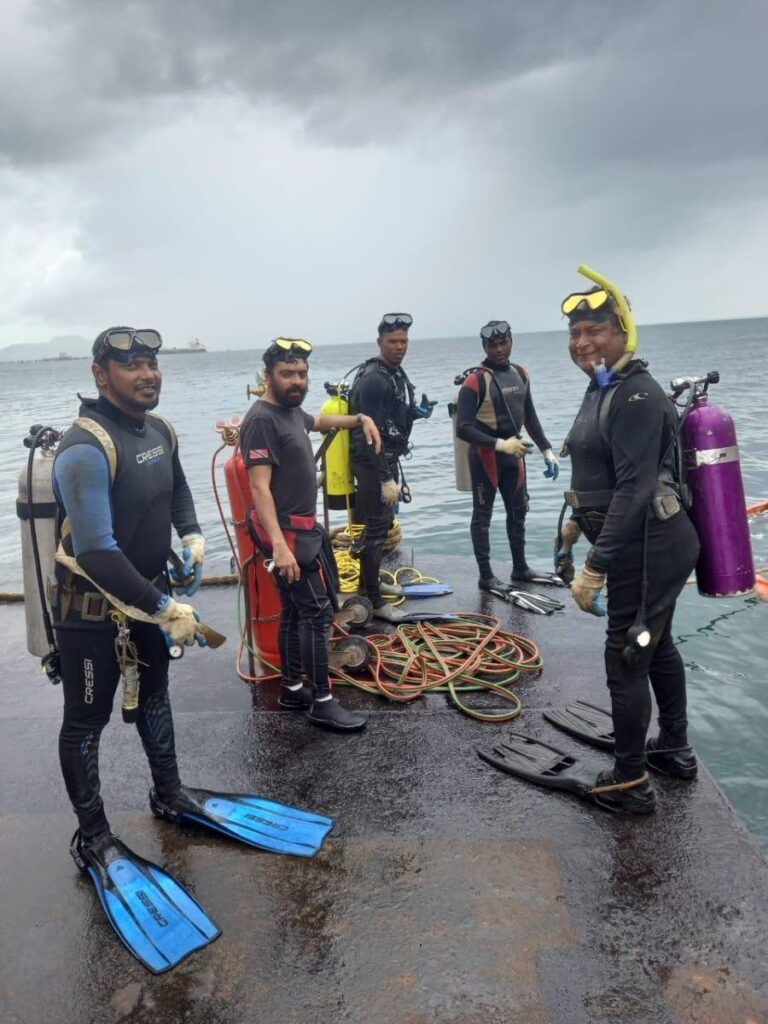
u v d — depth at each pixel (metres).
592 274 2.51
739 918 2.24
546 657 4.21
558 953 2.13
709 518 2.66
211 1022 1.96
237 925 2.29
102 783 3.12
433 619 4.64
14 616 5.38
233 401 36.03
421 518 10.33
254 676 4.08
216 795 2.87
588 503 2.74
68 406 39.91
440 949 2.16
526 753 3.16
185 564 2.78
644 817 2.72
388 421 4.50
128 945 2.20
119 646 2.44
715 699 4.77
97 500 2.22
